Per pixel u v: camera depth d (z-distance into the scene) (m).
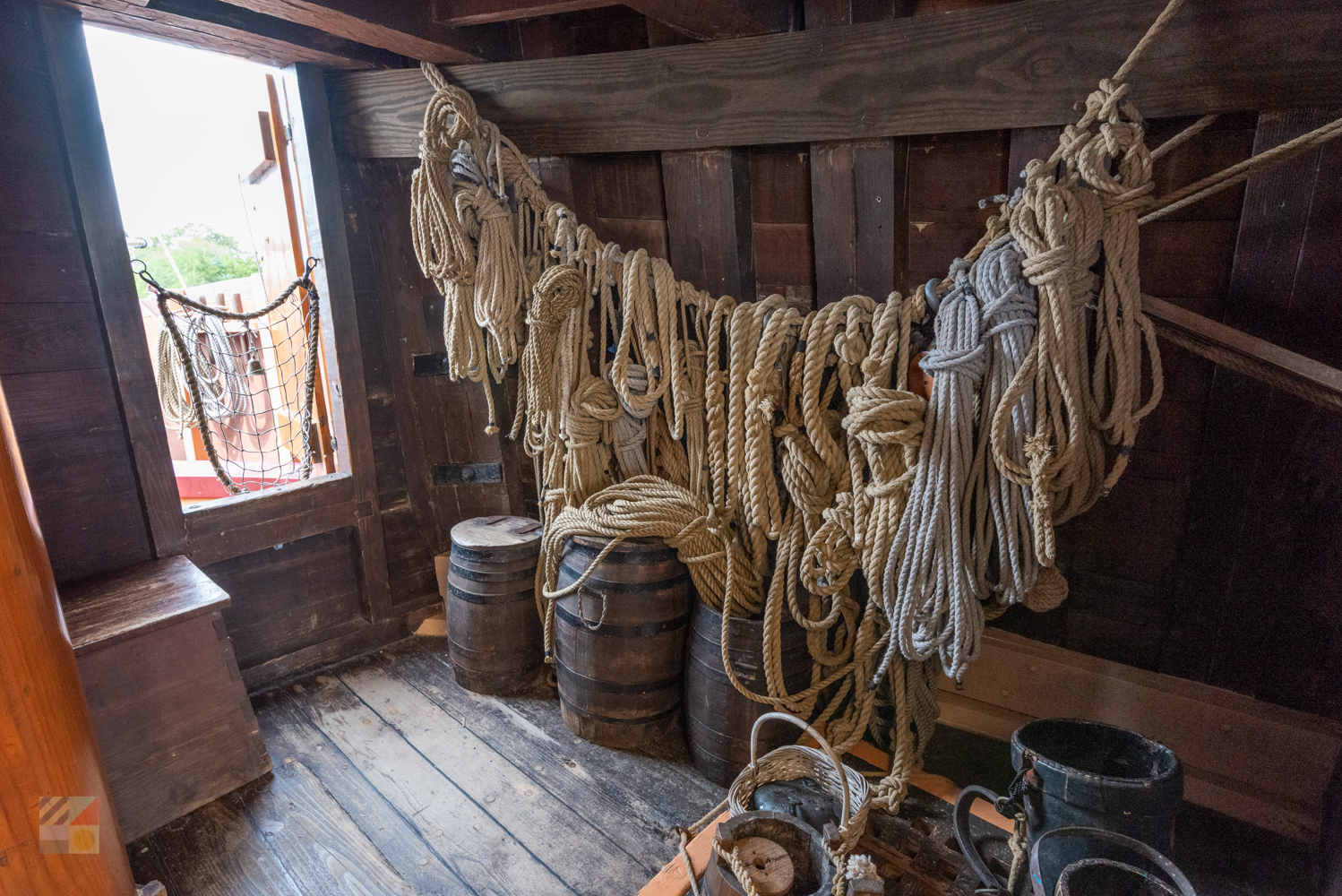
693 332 2.23
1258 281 1.58
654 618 2.06
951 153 1.87
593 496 2.15
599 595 2.06
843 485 1.92
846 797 1.54
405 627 2.88
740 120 1.99
